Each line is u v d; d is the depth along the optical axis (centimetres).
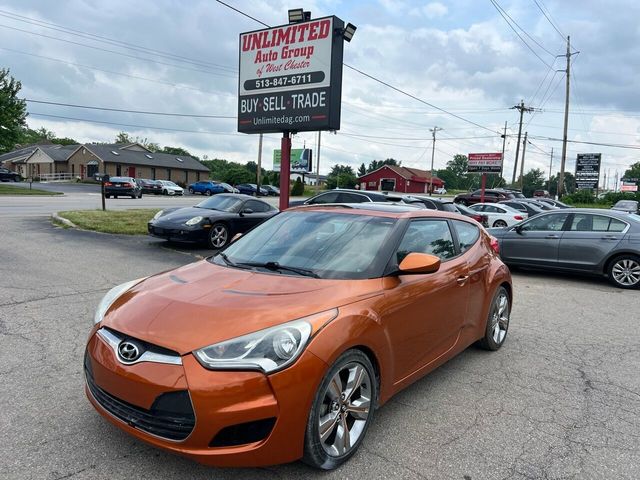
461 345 444
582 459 312
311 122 1188
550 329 616
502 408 381
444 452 314
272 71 1242
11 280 714
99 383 280
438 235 432
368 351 311
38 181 6384
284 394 256
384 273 342
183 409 251
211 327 266
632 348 544
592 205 4525
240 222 1169
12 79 4384
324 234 385
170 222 1100
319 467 282
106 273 793
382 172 8206
